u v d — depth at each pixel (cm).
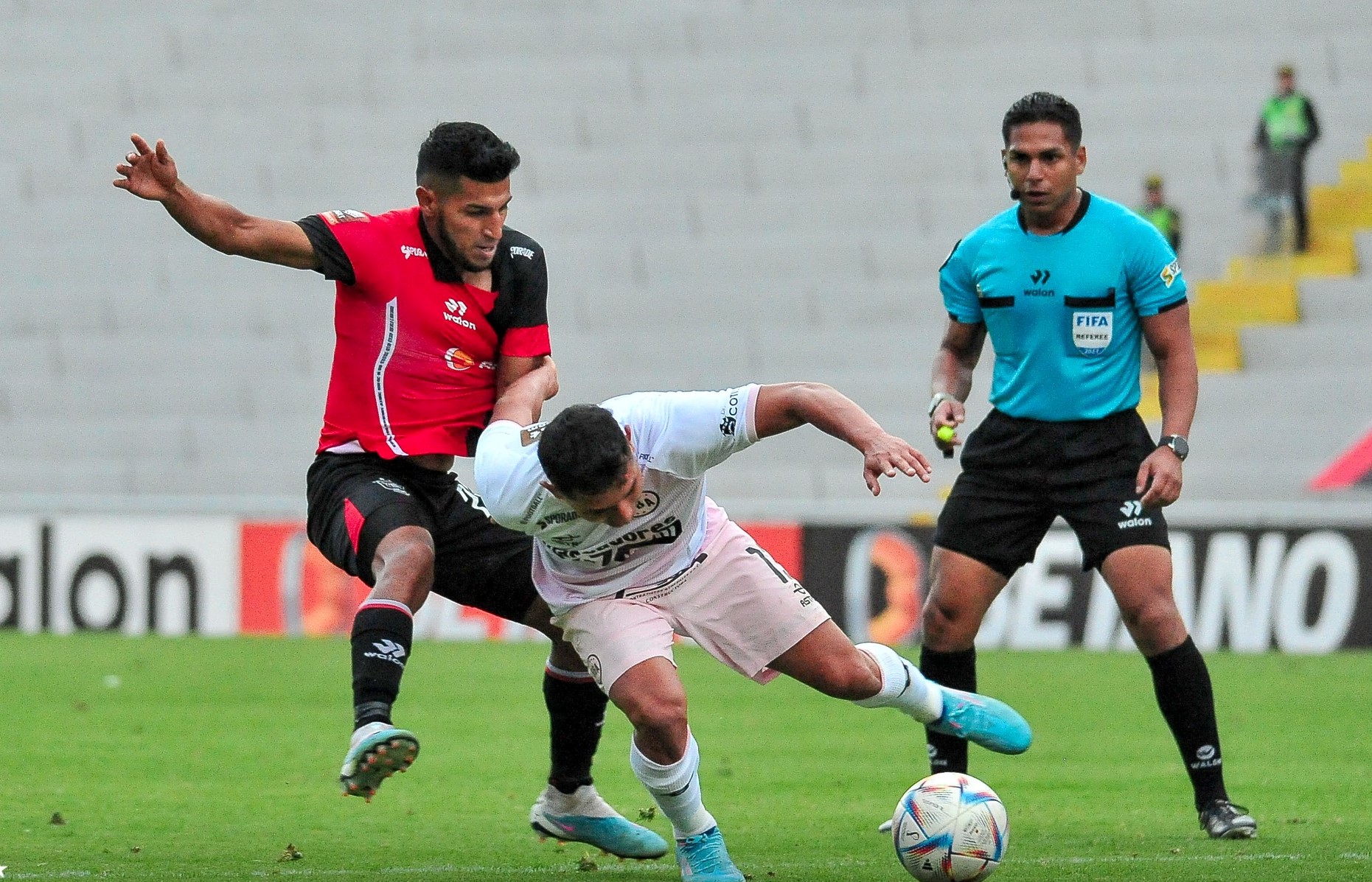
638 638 1689
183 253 7269
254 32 8038
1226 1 7150
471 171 1733
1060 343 2006
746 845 1995
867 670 1780
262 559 5019
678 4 7975
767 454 6134
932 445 6106
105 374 6931
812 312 6712
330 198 7412
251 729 3125
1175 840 1973
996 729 1919
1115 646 4541
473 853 1953
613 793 2442
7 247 7406
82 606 5066
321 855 1930
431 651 4600
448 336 1839
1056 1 7350
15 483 6531
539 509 1605
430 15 8062
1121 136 6862
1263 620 4422
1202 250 6356
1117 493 2002
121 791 2425
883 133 7256
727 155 7262
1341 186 6400
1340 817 2152
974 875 1628
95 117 7850
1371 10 6988
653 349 6588
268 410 6681
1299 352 5953
